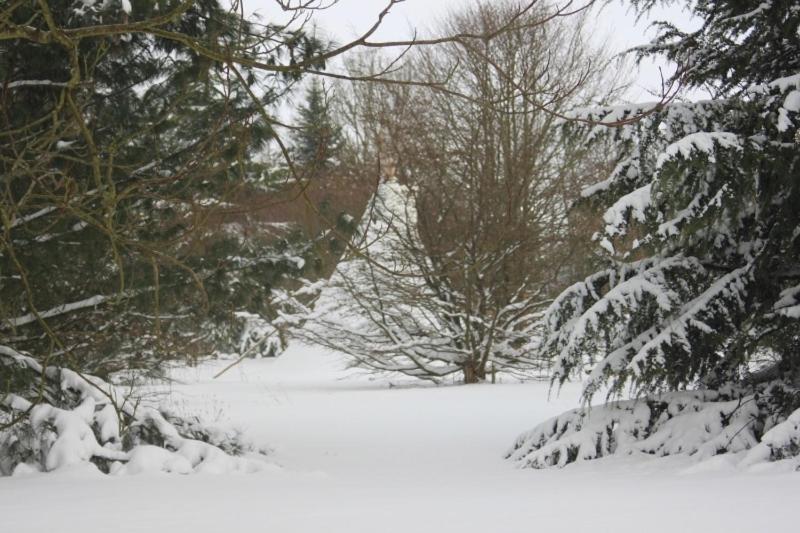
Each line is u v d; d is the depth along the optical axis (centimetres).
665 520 522
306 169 825
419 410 1861
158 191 1009
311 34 957
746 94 969
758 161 912
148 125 919
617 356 1041
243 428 1590
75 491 784
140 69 991
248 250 1177
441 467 1121
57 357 1136
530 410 1797
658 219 1017
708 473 833
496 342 2625
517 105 2366
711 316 996
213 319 1214
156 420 1066
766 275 960
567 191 2486
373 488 820
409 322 2677
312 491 787
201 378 3097
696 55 1066
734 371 1025
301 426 1633
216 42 688
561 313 1118
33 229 985
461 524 538
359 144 2550
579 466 1013
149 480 889
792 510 536
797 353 959
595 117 1108
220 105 1002
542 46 2323
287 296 2609
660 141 1080
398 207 2558
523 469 1053
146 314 1157
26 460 996
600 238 1084
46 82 891
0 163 896
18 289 1023
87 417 1017
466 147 2514
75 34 557
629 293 1023
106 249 1030
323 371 3319
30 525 563
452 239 2411
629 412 1054
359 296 2503
